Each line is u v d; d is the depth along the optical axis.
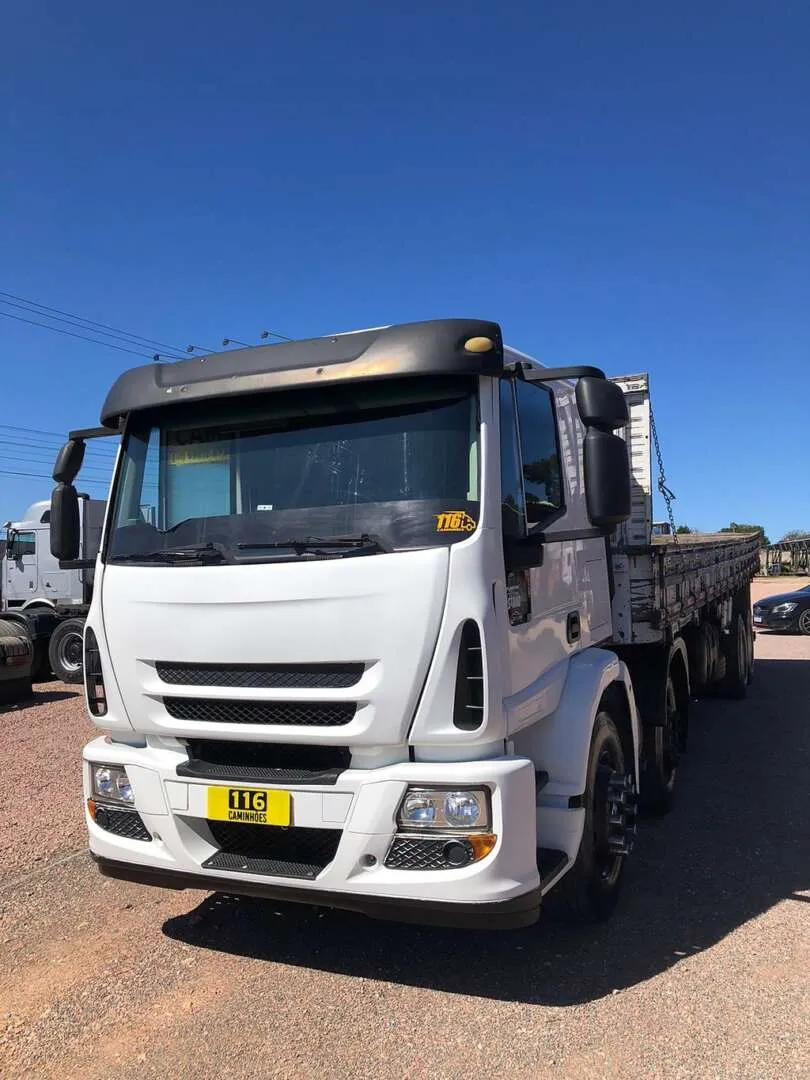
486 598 3.16
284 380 3.54
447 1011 3.36
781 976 3.56
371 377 3.37
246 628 3.34
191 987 3.63
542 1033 3.18
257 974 3.73
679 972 3.63
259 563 3.36
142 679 3.61
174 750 3.63
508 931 4.08
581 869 3.90
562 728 3.82
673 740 6.02
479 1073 2.95
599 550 4.93
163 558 3.60
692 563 6.66
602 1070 2.94
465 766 3.10
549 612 3.94
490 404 3.39
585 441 3.49
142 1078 2.99
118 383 4.04
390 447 3.40
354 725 3.19
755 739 8.20
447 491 3.27
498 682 3.19
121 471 3.91
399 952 3.90
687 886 4.60
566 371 3.57
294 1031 3.25
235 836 3.54
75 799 6.56
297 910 4.42
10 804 6.45
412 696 3.12
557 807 3.68
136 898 4.65
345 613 3.18
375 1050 3.10
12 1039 3.28
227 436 3.70
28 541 14.83
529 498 3.88
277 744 3.40
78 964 3.88
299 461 3.53
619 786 4.16
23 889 4.80
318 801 3.22
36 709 10.80
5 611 14.34
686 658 6.58
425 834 3.11
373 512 3.32
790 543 44.62
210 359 3.81
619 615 5.18
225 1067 3.04
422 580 3.13
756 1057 2.99
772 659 14.74
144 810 3.59
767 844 5.23
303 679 3.29
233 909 4.46
